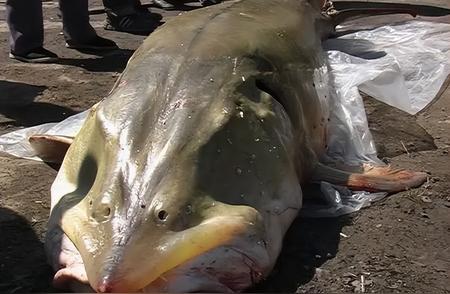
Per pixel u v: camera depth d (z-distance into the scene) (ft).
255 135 6.63
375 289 6.23
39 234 7.16
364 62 10.77
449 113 10.46
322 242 6.98
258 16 8.68
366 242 6.97
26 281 6.35
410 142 9.44
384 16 14.84
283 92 7.52
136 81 6.95
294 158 7.21
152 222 5.71
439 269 6.56
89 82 11.89
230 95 6.79
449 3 16.81
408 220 7.38
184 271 5.57
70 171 6.77
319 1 11.69
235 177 6.27
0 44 14.34
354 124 9.08
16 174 8.51
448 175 8.39
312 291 6.20
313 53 8.95
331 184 7.82
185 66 7.00
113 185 6.01
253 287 6.15
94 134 6.70
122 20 15.20
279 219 6.49
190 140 6.27
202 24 7.94
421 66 11.32
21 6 12.83
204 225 5.73
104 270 5.36
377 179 7.97
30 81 11.94
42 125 9.71
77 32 13.61
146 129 6.42
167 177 6.00
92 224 5.83
